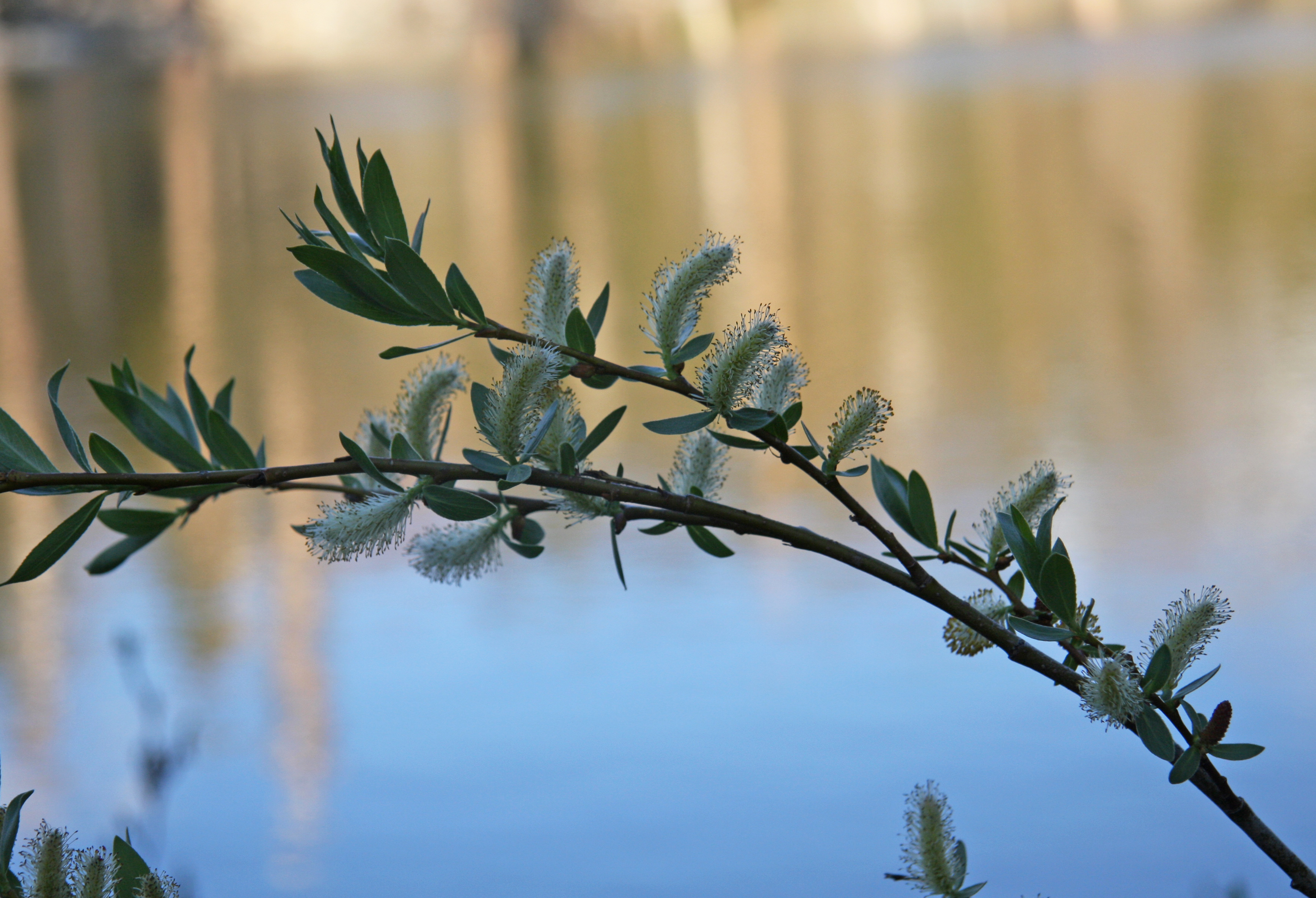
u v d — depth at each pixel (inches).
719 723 121.9
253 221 462.6
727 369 49.3
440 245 412.8
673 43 1070.4
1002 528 49.0
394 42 1073.5
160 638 148.2
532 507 50.1
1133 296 304.3
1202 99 604.7
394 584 163.0
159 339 317.7
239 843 101.5
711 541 51.3
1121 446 201.9
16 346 315.6
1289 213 372.2
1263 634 132.7
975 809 104.2
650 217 442.0
